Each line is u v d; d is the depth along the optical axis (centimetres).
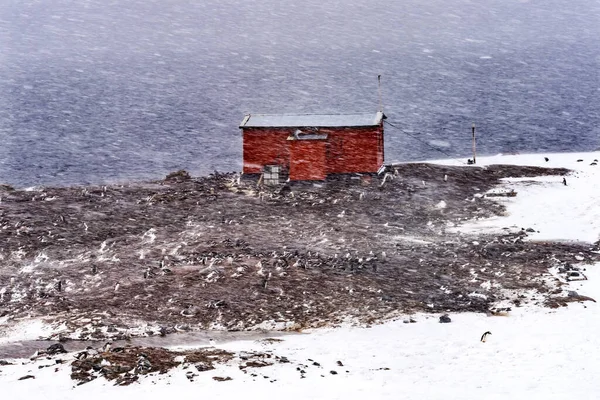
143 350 3197
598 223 5403
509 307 3853
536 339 3391
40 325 3669
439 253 4809
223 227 5309
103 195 6169
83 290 4153
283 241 5006
